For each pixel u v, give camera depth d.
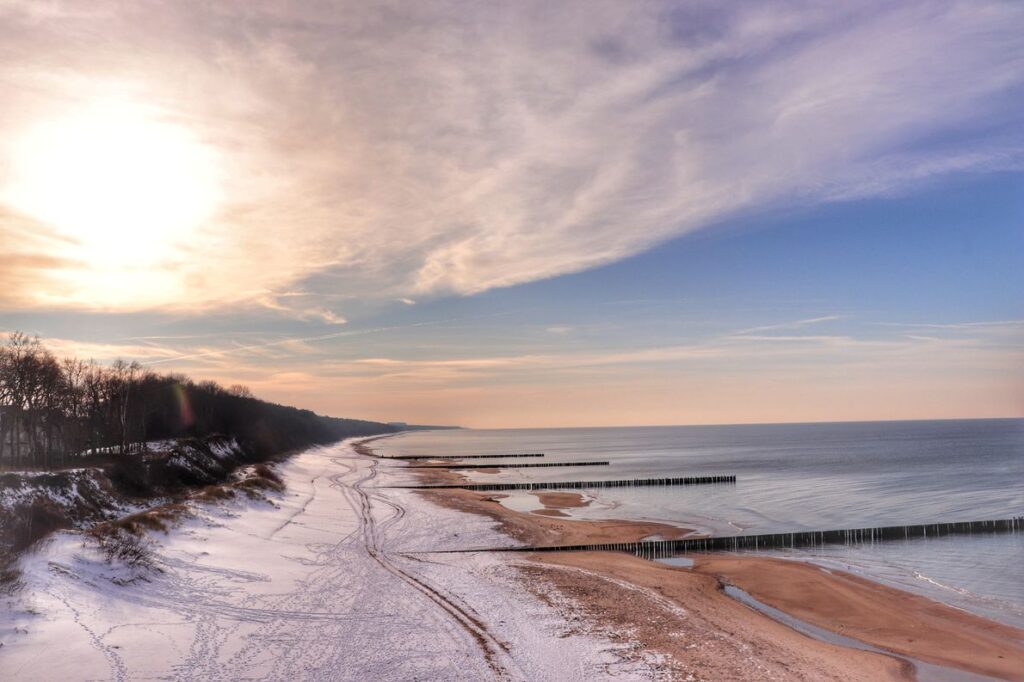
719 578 38.66
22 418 63.31
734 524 59.41
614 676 22.22
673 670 22.97
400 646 24.00
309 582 31.89
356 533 47.12
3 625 21.23
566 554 43.69
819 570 40.97
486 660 23.05
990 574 40.91
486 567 37.72
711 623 28.91
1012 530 55.84
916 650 27.56
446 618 27.48
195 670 20.64
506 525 55.09
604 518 63.38
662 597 32.75
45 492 40.25
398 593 31.08
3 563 24.73
